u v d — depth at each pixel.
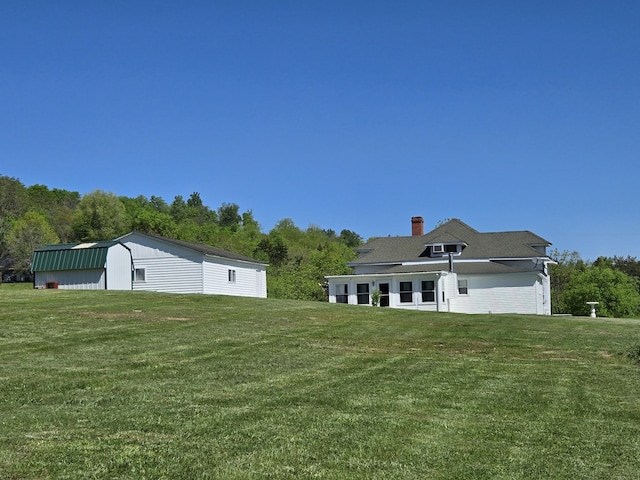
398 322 22.30
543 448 7.71
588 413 9.61
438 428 8.38
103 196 80.12
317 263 61.09
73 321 17.73
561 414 9.51
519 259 39.34
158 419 8.23
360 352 15.19
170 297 26.19
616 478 6.68
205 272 33.75
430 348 16.41
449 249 40.44
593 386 11.79
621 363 14.69
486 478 6.53
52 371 11.24
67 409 8.64
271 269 65.31
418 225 46.22
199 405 9.09
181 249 34.00
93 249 32.78
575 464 7.12
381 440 7.69
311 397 9.87
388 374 12.27
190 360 12.87
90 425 7.88
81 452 6.79
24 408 8.64
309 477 6.35
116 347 14.05
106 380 10.65
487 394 10.73
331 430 8.02
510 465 6.99
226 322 19.23
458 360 14.52
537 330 20.66
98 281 32.38
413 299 35.78
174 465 6.51
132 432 7.62
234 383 10.81
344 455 7.08
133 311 20.55
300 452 7.11
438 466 6.85
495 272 37.69
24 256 60.06
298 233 108.69
